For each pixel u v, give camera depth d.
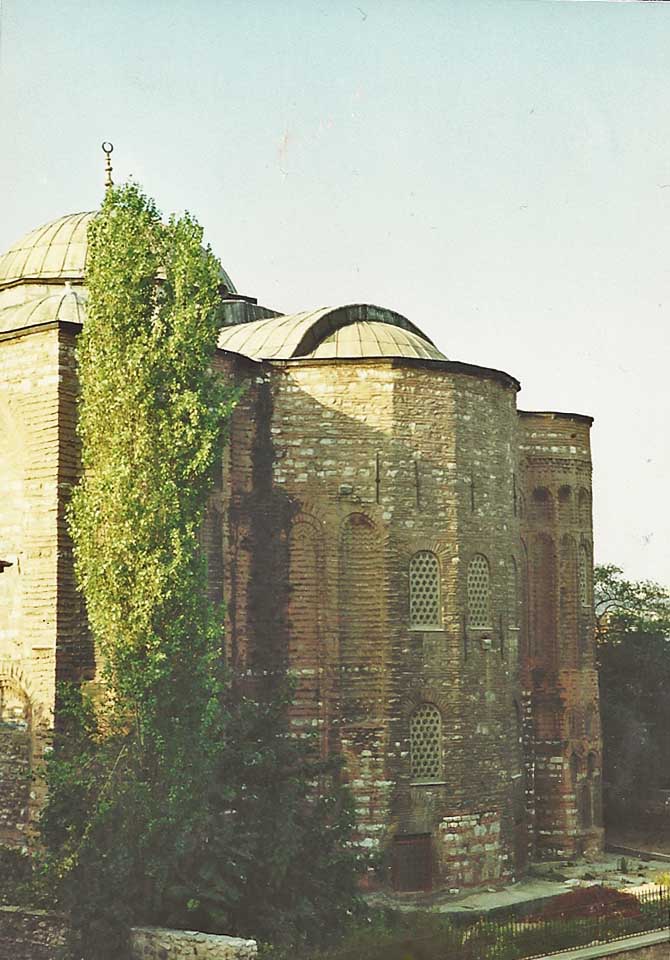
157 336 33.00
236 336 45.06
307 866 32.78
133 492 32.28
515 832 43.50
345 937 32.72
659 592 67.31
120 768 31.17
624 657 62.34
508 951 34.41
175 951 29.00
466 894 40.81
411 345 43.91
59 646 34.53
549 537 50.72
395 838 39.84
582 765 50.16
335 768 38.69
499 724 42.78
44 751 34.41
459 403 42.41
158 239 34.06
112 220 33.78
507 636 43.62
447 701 41.19
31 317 39.84
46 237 49.78
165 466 32.53
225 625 40.16
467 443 42.50
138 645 31.72
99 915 30.06
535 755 50.09
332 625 40.62
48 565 34.81
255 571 41.16
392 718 40.22
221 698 35.41
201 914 30.55
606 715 57.91
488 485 43.25
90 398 33.44
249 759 33.00
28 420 35.59
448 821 40.72
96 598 32.19
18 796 35.06
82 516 32.62
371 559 40.84
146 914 30.30
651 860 50.31
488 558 43.03
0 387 36.31
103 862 30.19
